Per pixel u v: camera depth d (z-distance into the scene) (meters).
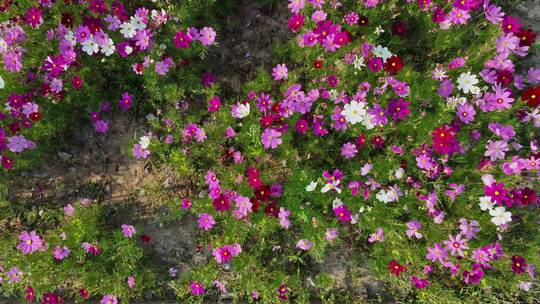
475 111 1.02
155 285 1.13
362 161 1.10
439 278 1.12
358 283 1.13
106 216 1.15
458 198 1.05
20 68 0.99
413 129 1.05
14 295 1.11
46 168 1.15
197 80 1.14
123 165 1.16
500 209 0.95
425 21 1.09
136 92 1.14
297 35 1.10
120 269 1.09
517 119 1.07
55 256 1.03
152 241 1.14
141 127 1.15
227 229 1.05
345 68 1.03
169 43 1.10
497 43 1.00
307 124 1.04
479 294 1.08
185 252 1.14
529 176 1.04
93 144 1.16
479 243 1.06
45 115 1.06
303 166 1.10
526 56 1.13
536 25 1.14
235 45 1.17
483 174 1.01
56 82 1.02
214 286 1.12
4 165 1.04
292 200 1.05
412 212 1.07
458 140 1.04
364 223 1.05
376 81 1.06
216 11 1.16
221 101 1.15
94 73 1.11
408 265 1.06
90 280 1.07
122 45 1.03
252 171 0.99
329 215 1.09
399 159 1.06
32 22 0.99
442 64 1.11
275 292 1.06
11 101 0.99
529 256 1.03
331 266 1.13
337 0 1.05
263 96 1.01
